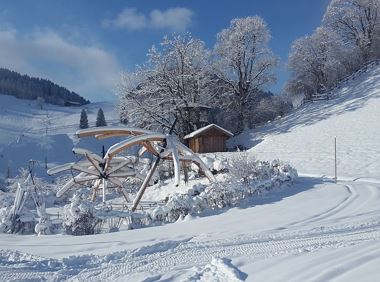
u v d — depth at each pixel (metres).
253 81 55.16
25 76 165.75
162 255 9.59
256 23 54.72
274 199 18.11
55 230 16.86
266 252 9.10
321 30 61.75
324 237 10.30
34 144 75.69
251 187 18.61
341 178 24.08
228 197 18.03
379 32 64.06
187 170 27.92
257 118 58.44
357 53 63.69
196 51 48.53
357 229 11.14
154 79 47.31
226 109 55.38
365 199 16.77
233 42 54.59
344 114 43.78
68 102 133.75
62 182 33.56
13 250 11.10
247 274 7.57
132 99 46.84
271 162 22.69
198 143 41.38
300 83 63.72
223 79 53.97
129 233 13.52
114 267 8.80
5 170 61.28
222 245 10.22
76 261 9.41
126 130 23.59
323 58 61.31
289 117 51.00
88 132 23.17
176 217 16.95
